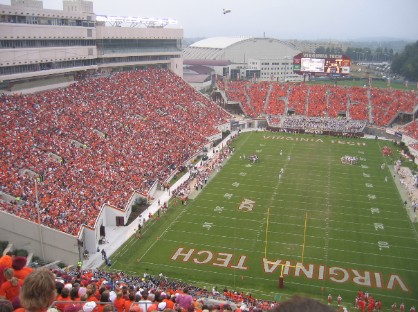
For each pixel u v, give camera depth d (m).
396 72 178.12
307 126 83.81
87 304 9.16
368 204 47.38
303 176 56.62
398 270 33.91
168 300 13.55
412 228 41.59
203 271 33.62
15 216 34.00
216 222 42.44
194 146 65.50
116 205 42.06
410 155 67.50
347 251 36.84
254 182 54.09
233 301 25.75
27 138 45.91
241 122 87.12
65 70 63.28
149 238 39.19
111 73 76.62
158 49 86.38
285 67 144.88
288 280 32.41
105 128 57.03
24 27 53.94
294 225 41.78
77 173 43.91
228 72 139.50
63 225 34.69
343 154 68.12
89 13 68.00
